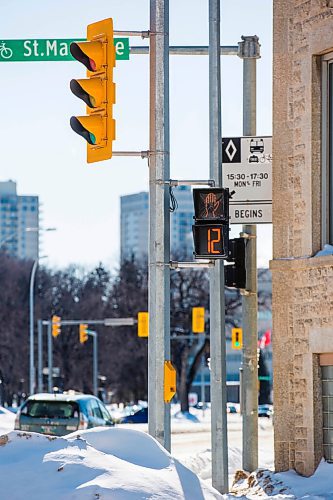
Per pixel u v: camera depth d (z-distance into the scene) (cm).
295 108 2409
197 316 6844
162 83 2112
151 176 2119
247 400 2645
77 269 15800
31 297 9412
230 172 2566
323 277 2286
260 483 2333
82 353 13425
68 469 1620
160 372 2095
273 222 2439
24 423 3978
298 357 2359
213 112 2242
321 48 2333
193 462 3456
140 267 12988
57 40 2342
